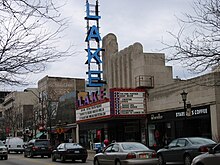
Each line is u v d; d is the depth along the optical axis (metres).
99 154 21.30
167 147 22.00
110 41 43.66
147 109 35.38
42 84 76.81
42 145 38.50
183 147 20.48
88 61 44.53
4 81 9.01
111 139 42.09
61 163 28.25
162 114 33.06
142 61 36.56
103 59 45.12
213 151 13.72
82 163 27.97
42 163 28.56
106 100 35.94
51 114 60.31
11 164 28.47
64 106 58.78
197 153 19.28
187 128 29.88
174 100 31.48
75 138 53.78
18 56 8.66
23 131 76.50
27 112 86.38
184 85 30.28
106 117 35.84
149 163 18.38
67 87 74.31
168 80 37.16
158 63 36.94
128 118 35.31
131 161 18.23
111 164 19.73
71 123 55.34
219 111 26.64
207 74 27.38
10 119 82.81
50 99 65.56
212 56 12.64
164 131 33.03
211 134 26.94
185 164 20.20
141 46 37.47
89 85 44.00
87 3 46.09
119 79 41.16
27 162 30.44
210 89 27.23
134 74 38.03
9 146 51.97
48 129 60.44
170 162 21.78
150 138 34.88
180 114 30.53
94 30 45.25
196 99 28.84
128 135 38.53
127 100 34.84
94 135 46.72
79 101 44.66
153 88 35.62
